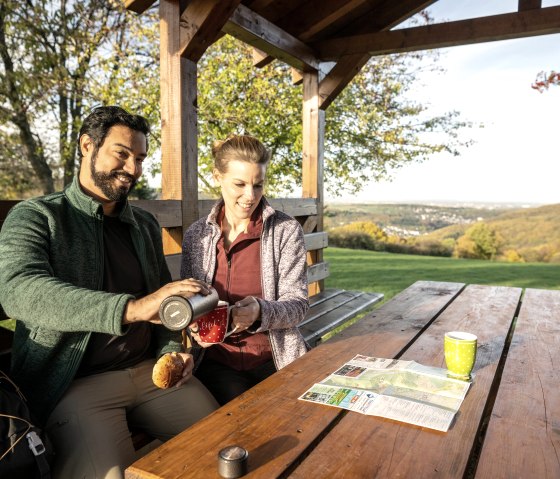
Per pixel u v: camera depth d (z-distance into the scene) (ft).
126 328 4.61
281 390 4.57
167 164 9.35
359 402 4.24
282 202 12.53
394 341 6.20
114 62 24.77
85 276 5.40
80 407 5.08
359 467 3.22
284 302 6.29
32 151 28.73
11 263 4.71
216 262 6.81
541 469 3.23
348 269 33.17
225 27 10.64
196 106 9.55
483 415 4.10
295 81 14.96
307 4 12.64
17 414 4.14
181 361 5.49
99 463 4.72
